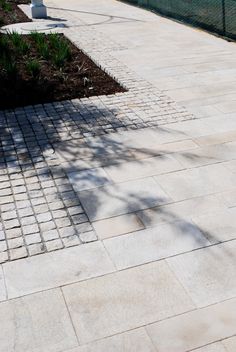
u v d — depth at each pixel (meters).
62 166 5.41
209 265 3.84
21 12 15.15
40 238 4.20
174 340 3.19
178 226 4.31
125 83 8.05
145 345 3.16
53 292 3.62
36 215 4.52
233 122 6.44
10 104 7.19
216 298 3.52
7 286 3.69
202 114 6.73
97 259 3.94
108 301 3.52
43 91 7.64
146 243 4.11
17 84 7.93
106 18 13.95
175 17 13.43
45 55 9.20
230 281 3.67
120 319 3.37
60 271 3.82
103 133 6.21
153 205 4.63
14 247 4.09
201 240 4.12
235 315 3.37
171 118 6.62
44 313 3.44
